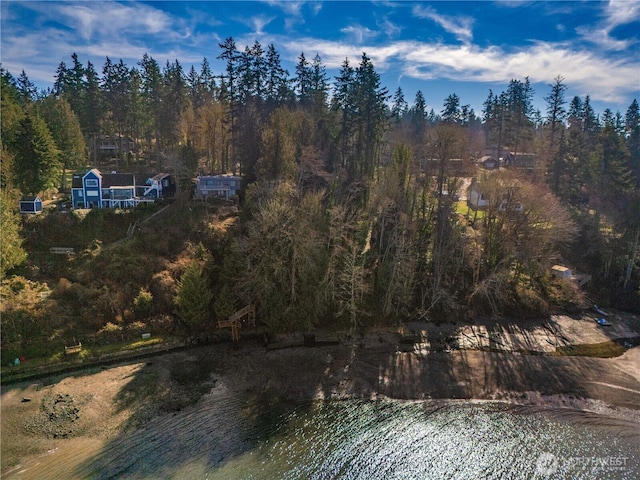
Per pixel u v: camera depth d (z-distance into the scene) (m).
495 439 28.28
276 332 39.47
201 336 38.66
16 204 44.06
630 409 31.41
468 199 62.09
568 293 47.09
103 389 31.70
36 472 24.44
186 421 29.08
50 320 36.06
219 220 49.12
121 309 38.78
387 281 42.75
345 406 31.39
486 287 43.06
